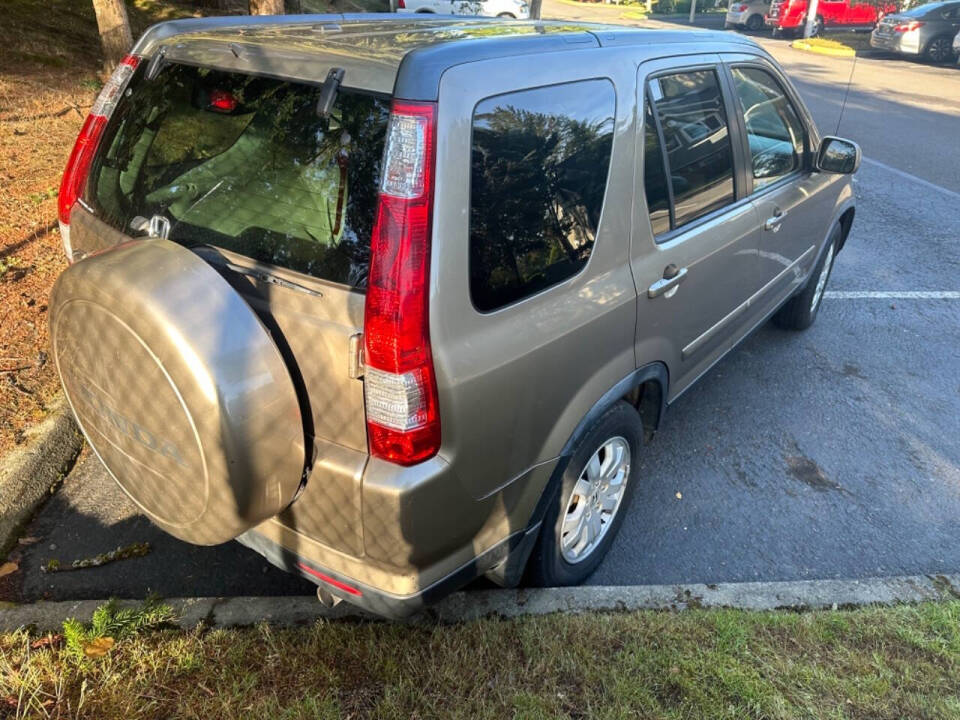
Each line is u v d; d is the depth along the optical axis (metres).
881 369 4.81
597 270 2.45
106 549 2.92
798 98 4.07
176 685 2.24
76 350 2.03
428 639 2.45
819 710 2.30
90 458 3.40
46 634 2.44
